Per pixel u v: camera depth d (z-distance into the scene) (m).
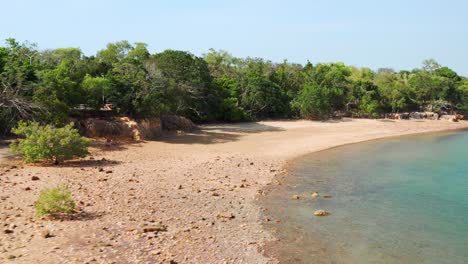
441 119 82.25
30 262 10.12
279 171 25.41
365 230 14.47
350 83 83.50
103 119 38.41
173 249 11.77
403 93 85.94
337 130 54.34
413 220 15.75
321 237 13.63
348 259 11.88
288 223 15.00
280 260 11.62
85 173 22.20
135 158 28.55
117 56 71.50
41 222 13.30
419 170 26.64
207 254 11.63
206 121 60.34
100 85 38.94
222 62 89.25
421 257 12.18
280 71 83.06
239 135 46.38
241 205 17.14
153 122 41.81
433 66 114.94
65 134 25.14
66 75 37.31
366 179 23.50
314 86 70.69
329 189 20.80
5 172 21.59
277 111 69.00
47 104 33.22
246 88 65.56
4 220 13.31
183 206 16.48
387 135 51.25
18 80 33.62
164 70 51.84
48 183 19.23
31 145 24.33
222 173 24.12
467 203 18.33
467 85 101.56
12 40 39.62
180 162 27.61
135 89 41.03
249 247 12.43
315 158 31.36
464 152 36.03
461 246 13.10
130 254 11.09
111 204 16.02
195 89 54.59
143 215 14.81
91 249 11.20
